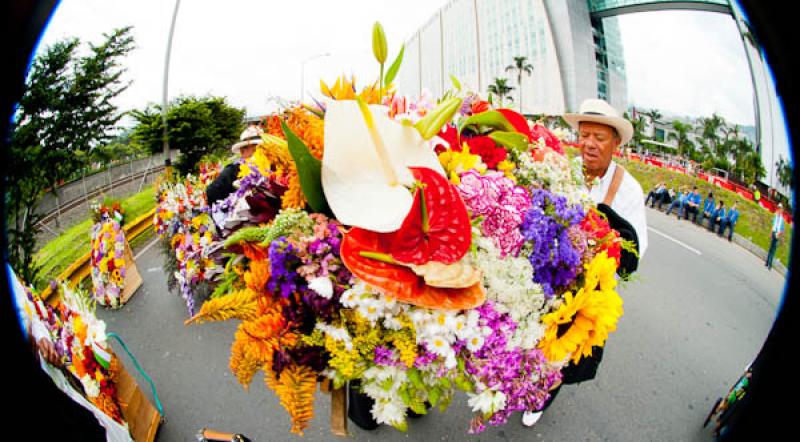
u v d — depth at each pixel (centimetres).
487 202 113
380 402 107
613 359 338
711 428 255
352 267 94
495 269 105
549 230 121
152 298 438
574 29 5672
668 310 447
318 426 250
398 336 100
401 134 104
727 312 456
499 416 118
